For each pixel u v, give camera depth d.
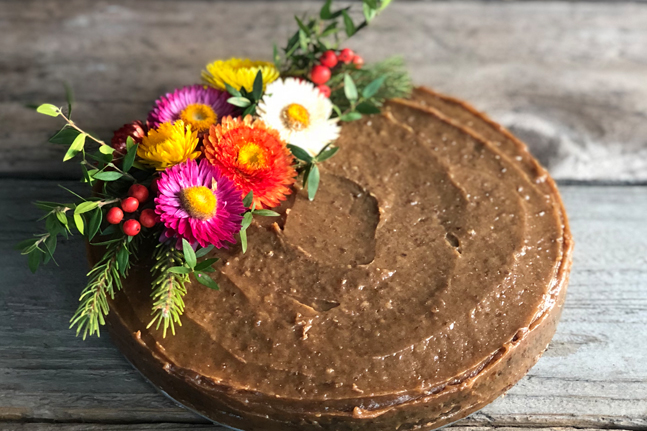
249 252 0.40
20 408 0.40
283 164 0.40
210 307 0.38
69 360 0.41
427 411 0.37
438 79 0.56
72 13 0.59
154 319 0.37
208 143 0.39
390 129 0.45
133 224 0.37
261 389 0.36
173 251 0.38
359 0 0.56
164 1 0.60
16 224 0.46
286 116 0.42
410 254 0.40
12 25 0.58
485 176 0.44
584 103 0.55
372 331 0.38
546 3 0.62
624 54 0.58
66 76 0.55
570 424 0.40
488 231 0.41
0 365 0.41
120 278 0.39
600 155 0.52
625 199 0.49
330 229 0.41
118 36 0.57
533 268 0.40
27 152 0.50
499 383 0.39
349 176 0.43
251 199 0.38
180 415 0.40
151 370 0.38
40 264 0.44
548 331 0.40
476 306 0.38
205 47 0.57
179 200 0.37
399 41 0.58
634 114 0.54
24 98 0.53
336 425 0.37
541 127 0.53
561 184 0.50
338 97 0.46
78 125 0.51
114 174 0.38
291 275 0.39
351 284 0.39
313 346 0.37
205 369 0.37
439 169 0.44
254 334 0.38
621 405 0.40
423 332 0.38
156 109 0.42
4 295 0.43
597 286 0.45
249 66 0.45
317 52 0.46
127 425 0.40
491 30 0.59
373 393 0.36
